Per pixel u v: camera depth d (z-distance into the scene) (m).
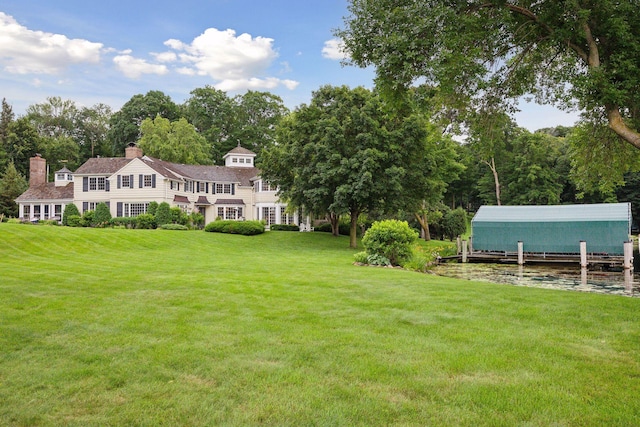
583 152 13.42
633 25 9.39
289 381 4.37
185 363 4.87
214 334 6.07
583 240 23.42
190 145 54.38
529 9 10.30
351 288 10.20
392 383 4.34
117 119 69.69
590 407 3.81
